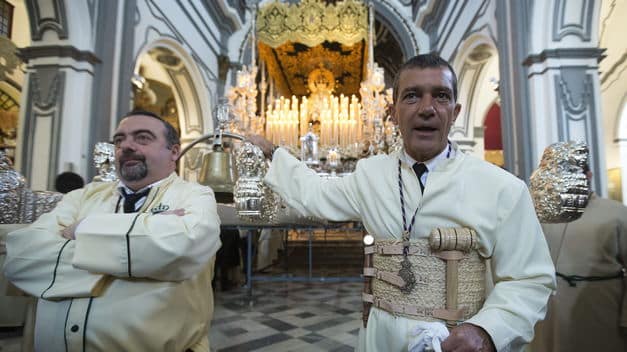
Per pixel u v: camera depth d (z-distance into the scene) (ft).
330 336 11.09
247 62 35.17
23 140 16.92
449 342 3.13
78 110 17.29
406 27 35.76
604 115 33.17
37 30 17.30
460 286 3.63
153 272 4.25
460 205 3.81
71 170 16.76
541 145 16.01
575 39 15.98
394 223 4.07
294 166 5.00
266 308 14.46
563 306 7.37
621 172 32.12
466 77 29.22
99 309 4.36
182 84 30.01
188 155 30.37
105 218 4.42
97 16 18.30
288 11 28.86
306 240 29.14
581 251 7.39
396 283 3.79
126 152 5.46
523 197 3.78
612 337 7.08
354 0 28.86
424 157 4.17
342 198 4.66
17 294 5.20
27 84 17.22
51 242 4.62
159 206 5.32
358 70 37.40
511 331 3.18
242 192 5.10
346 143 24.07
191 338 4.89
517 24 17.33
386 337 3.85
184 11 27.17
